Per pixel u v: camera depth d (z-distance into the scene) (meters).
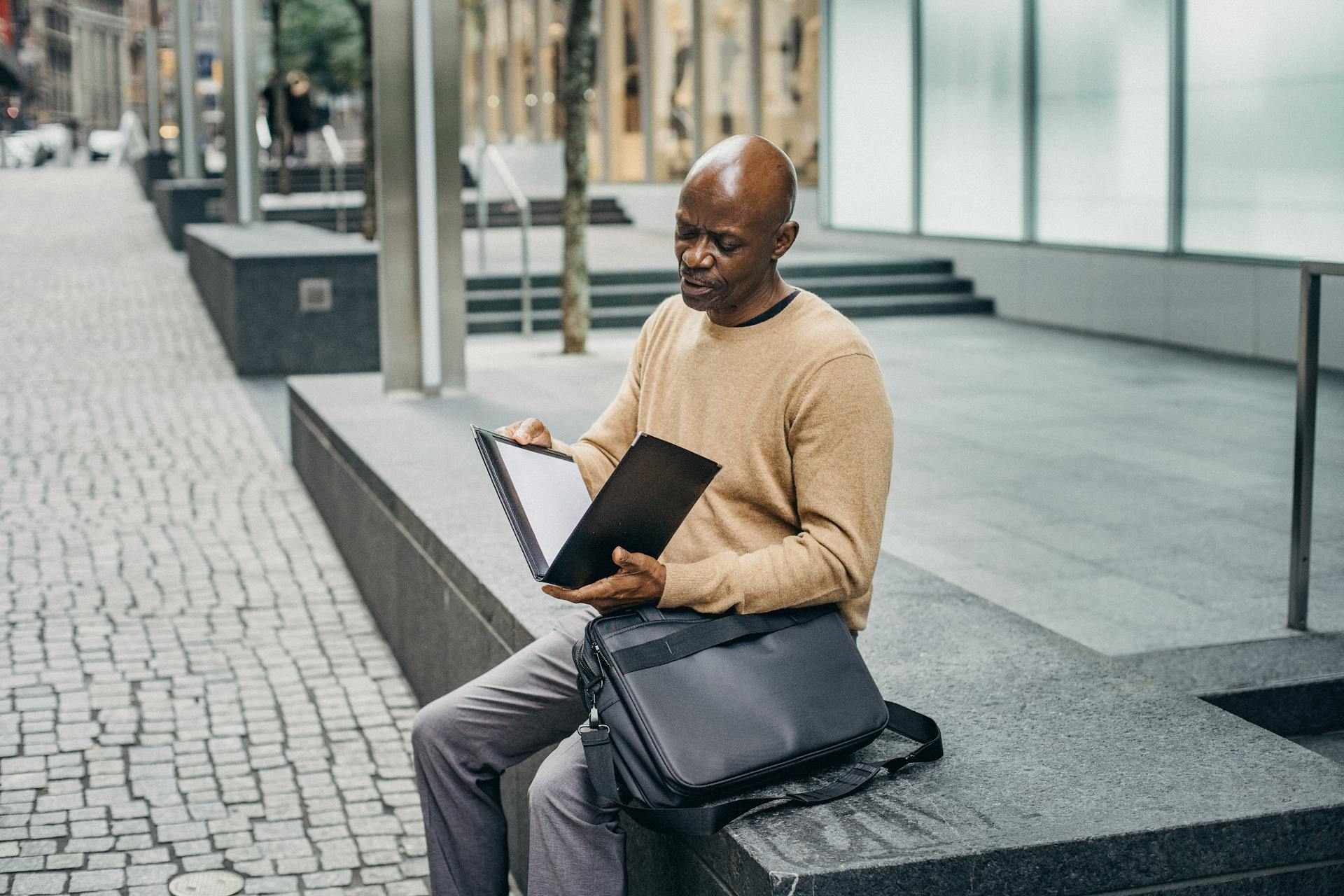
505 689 2.85
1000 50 15.27
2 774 4.58
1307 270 4.65
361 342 12.53
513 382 9.77
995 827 2.42
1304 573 4.89
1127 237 13.57
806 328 2.62
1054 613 5.34
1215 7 12.27
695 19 23.14
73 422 10.13
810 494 2.57
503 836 2.95
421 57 8.25
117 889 3.88
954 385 10.87
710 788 2.40
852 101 18.23
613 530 2.44
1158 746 2.82
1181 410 9.75
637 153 25.66
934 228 16.70
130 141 41.78
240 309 12.23
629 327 14.85
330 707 5.25
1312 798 2.54
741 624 2.56
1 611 6.15
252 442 9.62
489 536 4.71
